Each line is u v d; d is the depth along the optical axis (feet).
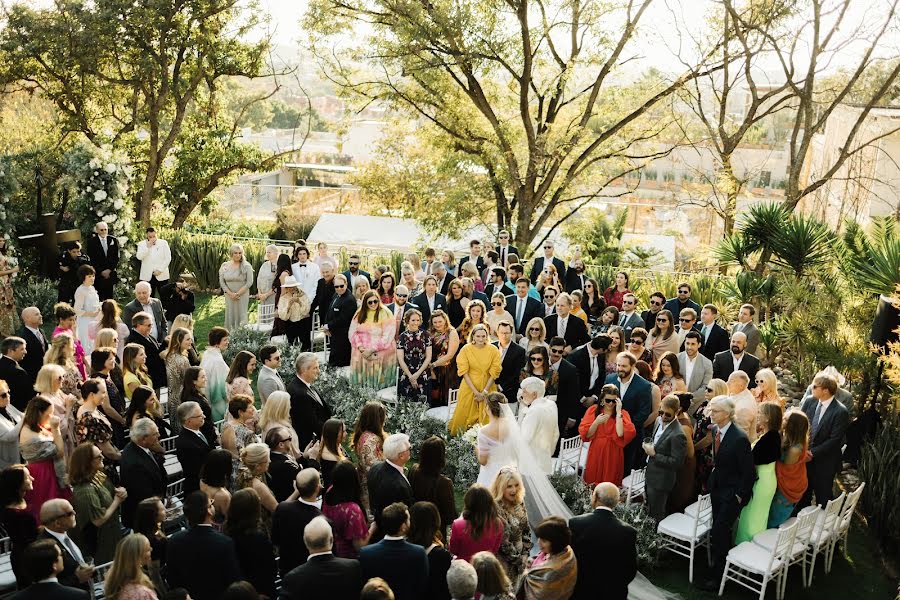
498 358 32.81
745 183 72.69
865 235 47.78
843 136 101.24
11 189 55.77
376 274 43.45
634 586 24.11
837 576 25.70
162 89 80.53
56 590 16.05
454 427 33.22
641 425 28.30
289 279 42.22
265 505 20.90
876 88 72.08
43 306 53.01
